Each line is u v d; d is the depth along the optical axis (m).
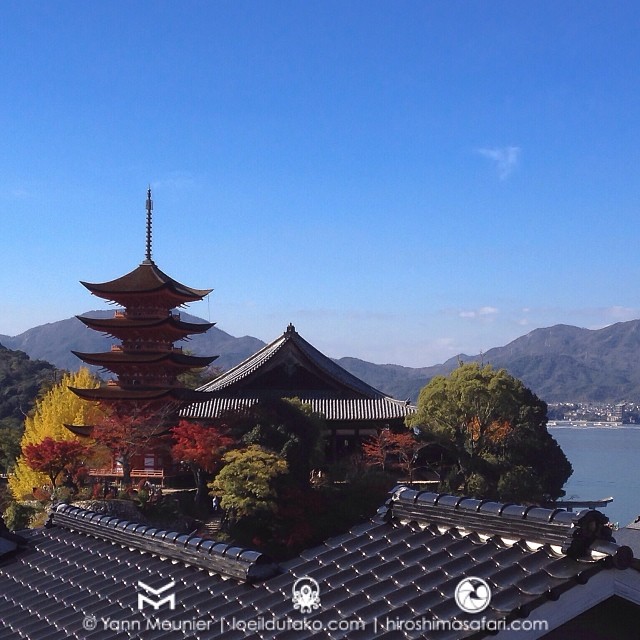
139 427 61.91
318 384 80.38
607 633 9.14
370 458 72.75
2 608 13.89
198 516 61.44
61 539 16.92
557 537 9.46
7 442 86.12
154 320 67.62
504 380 73.44
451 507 11.36
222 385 77.94
